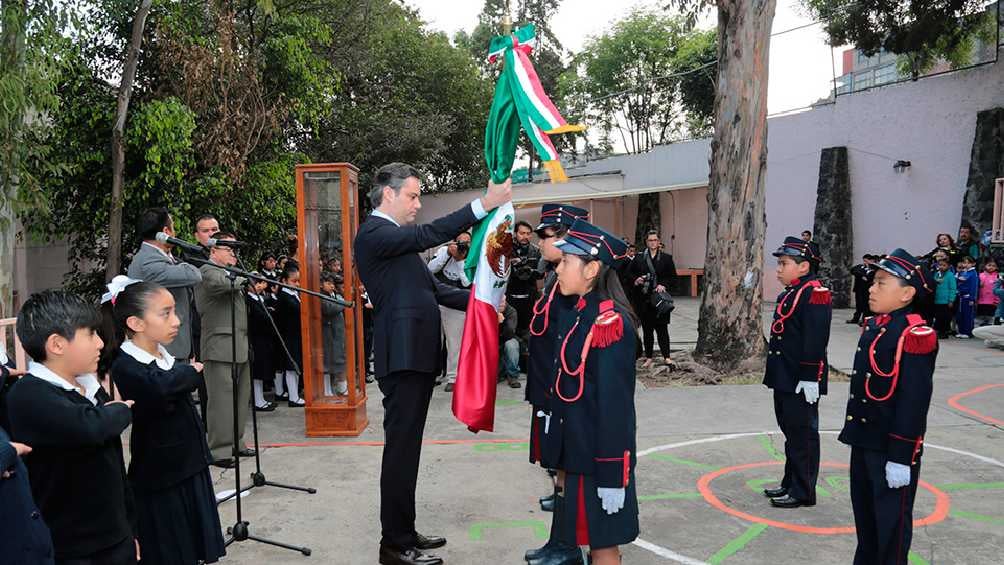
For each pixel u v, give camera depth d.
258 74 11.55
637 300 8.82
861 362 3.30
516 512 4.42
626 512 2.86
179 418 3.05
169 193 10.36
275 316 7.27
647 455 5.57
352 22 19.00
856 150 16.31
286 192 12.49
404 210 3.81
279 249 12.67
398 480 3.63
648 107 31.34
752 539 4.00
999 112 13.49
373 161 21.05
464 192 24.06
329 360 6.25
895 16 14.69
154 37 10.51
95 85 10.34
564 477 2.97
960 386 7.77
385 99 22.34
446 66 23.59
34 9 7.23
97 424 2.39
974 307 11.49
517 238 8.06
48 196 8.62
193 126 10.05
